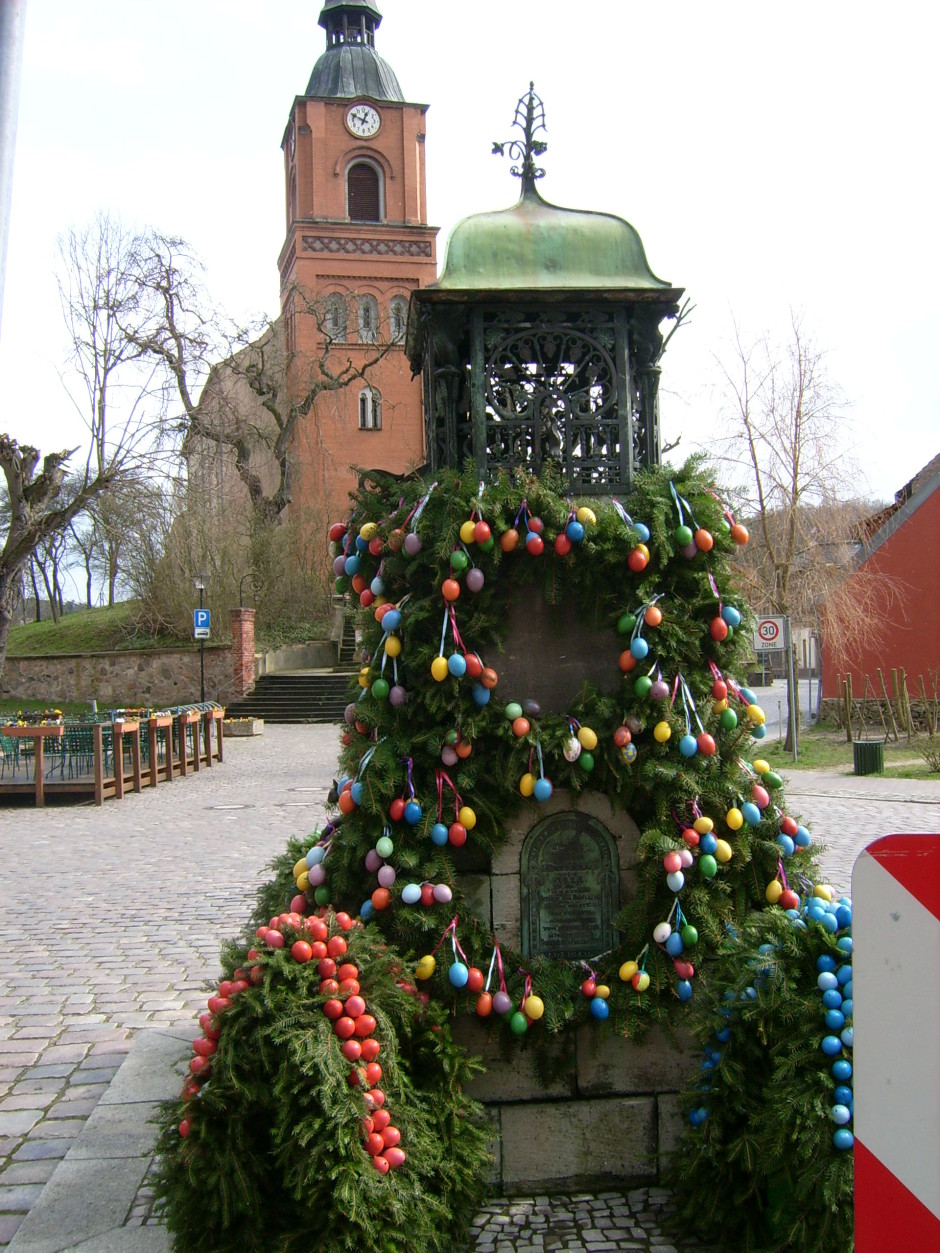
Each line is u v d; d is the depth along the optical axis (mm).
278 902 3961
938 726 23312
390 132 44500
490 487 3584
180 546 31109
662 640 3574
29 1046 5195
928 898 1673
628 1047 3582
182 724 17750
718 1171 3219
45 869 9914
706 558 3691
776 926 3309
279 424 37625
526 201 4062
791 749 19750
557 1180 3553
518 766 3537
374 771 3504
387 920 3518
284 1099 2791
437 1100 3197
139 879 9312
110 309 23422
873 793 14727
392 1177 2871
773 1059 3105
